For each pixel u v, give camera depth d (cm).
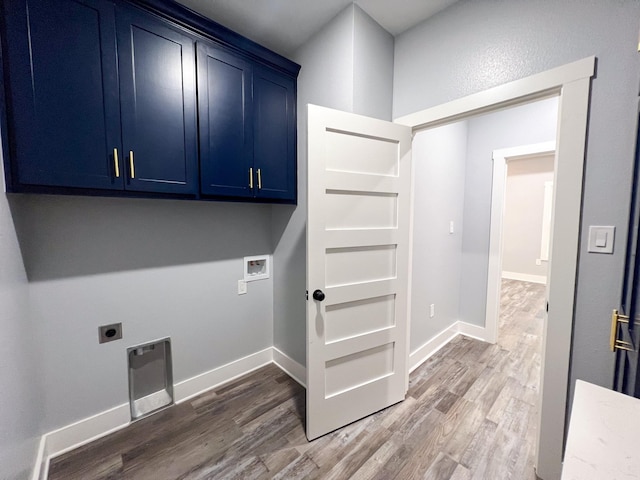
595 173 117
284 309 233
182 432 165
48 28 112
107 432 164
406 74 183
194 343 201
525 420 175
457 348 274
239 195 178
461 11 155
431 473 139
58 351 147
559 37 123
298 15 172
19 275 124
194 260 198
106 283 162
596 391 88
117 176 132
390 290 182
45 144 114
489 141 280
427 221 246
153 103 141
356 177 162
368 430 168
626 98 109
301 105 204
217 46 162
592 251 119
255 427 170
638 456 64
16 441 109
